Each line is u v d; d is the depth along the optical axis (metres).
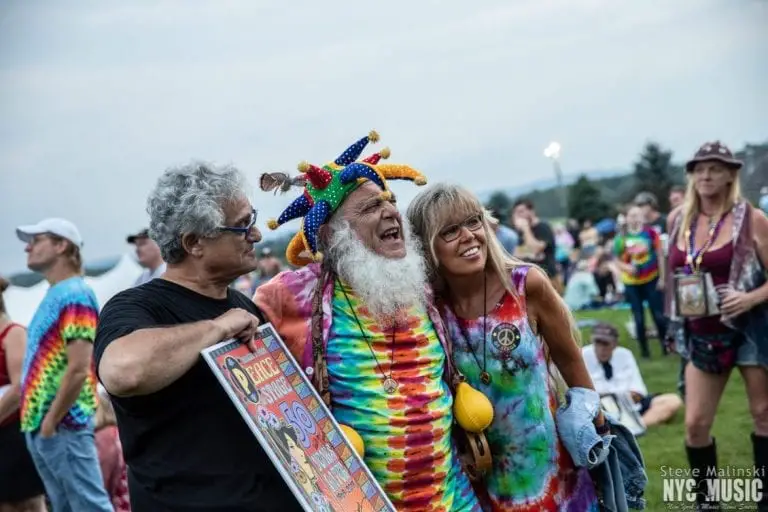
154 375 2.35
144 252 7.12
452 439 3.12
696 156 4.86
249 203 2.65
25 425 4.83
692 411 4.94
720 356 4.83
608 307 14.89
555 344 3.32
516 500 3.26
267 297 3.06
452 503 2.99
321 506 2.40
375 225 2.98
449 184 3.19
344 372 2.95
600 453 3.25
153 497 2.56
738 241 4.77
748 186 14.51
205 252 2.61
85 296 4.81
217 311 2.68
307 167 2.96
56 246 4.89
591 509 3.35
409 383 2.95
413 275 2.98
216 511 2.51
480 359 3.22
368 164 3.01
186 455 2.54
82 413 4.84
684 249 4.91
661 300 9.98
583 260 17.98
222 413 2.56
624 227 10.87
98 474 4.91
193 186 2.56
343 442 2.68
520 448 3.24
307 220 2.96
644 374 9.01
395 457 2.91
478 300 3.24
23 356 4.99
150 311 2.58
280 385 2.57
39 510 5.17
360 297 2.99
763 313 4.70
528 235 11.02
